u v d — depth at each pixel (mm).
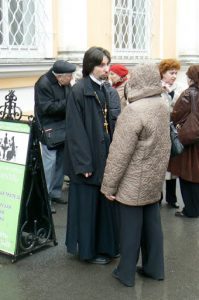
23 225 4188
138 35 8992
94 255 4160
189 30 10117
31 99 6648
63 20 6992
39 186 4316
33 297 3619
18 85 6395
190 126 5047
